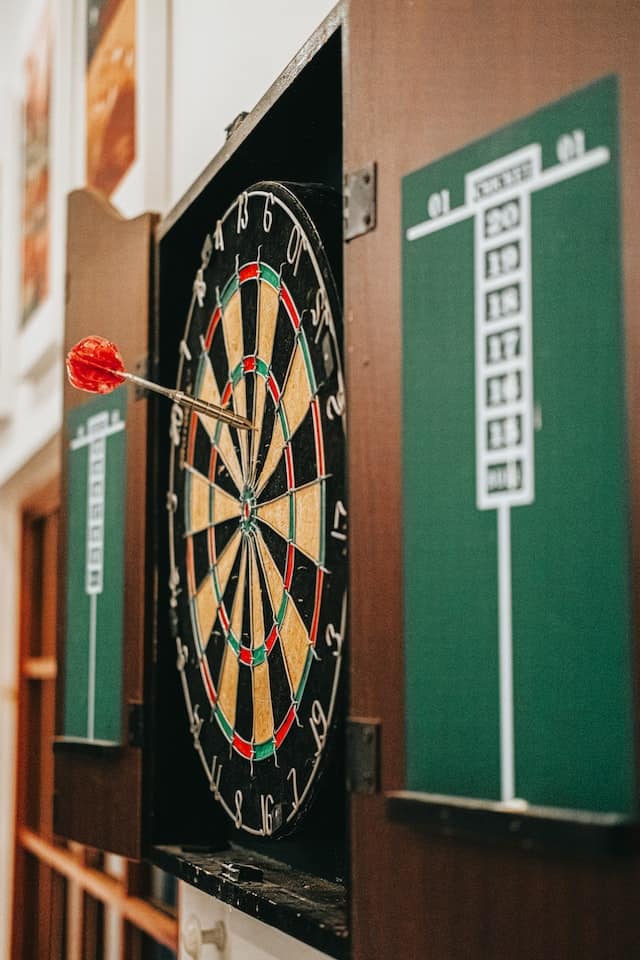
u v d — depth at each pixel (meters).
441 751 1.05
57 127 3.03
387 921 1.09
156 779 1.80
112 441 1.99
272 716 1.46
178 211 1.82
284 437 1.45
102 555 2.00
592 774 0.91
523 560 0.98
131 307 1.94
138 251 1.94
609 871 0.89
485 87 1.05
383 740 1.12
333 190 1.46
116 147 2.51
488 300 1.03
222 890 1.51
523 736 0.97
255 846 1.72
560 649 0.94
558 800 0.94
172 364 1.89
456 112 1.08
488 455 1.02
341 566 1.30
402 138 1.14
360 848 1.14
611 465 0.91
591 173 0.95
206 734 1.67
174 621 1.80
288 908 1.33
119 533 1.94
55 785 2.09
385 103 1.17
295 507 1.41
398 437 1.12
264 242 1.53
